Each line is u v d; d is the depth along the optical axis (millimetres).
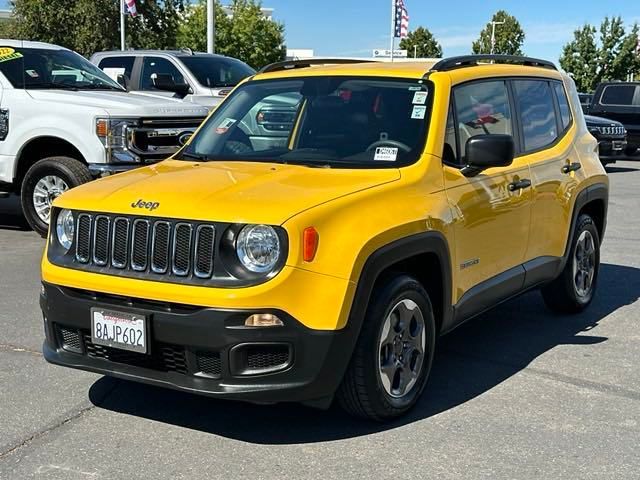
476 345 5695
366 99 4891
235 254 3689
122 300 3910
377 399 4078
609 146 17156
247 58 44531
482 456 3893
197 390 3736
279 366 3732
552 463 3826
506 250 5180
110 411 4418
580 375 5070
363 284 3850
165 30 33938
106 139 8633
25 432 4141
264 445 4008
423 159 4492
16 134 9062
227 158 4902
